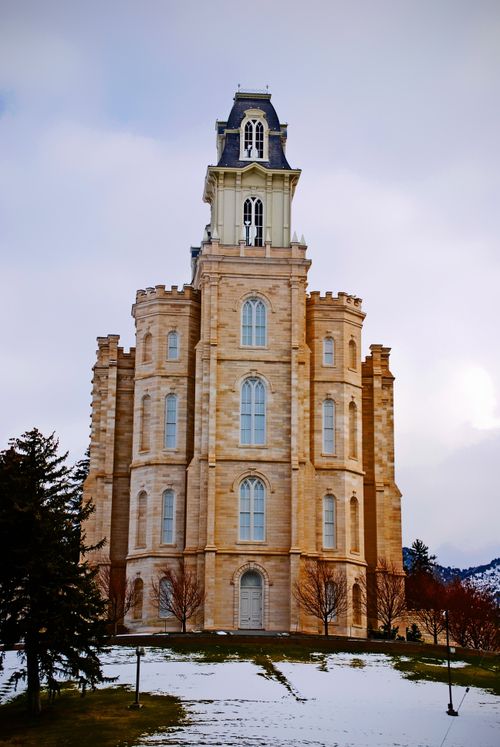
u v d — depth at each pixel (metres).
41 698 64.88
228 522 95.31
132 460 100.12
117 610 94.19
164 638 81.38
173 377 99.88
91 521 101.19
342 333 102.12
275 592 94.44
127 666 73.19
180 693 65.44
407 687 68.25
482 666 76.06
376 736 56.56
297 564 94.31
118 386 104.12
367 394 105.75
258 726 57.88
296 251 100.56
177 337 100.94
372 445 104.44
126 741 54.97
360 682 69.38
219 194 103.38
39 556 60.34
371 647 81.00
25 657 65.31
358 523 99.56
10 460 62.81
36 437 64.31
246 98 107.75
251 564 94.56
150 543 96.25
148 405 100.12
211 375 97.25
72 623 61.22
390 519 104.06
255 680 69.12
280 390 98.12
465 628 97.38
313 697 64.81
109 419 102.56
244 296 99.56
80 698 64.44
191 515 95.31
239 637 81.94
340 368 101.31
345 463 99.25
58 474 63.94
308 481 97.25
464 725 59.03
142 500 98.44
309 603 91.31
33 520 60.94
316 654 78.56
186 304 101.31
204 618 92.94
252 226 103.31
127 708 61.62
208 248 100.12
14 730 58.09
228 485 95.94
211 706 62.16
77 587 62.78
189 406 99.50
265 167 103.88
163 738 55.44
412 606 110.38
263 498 96.19
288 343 99.00
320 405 100.38
